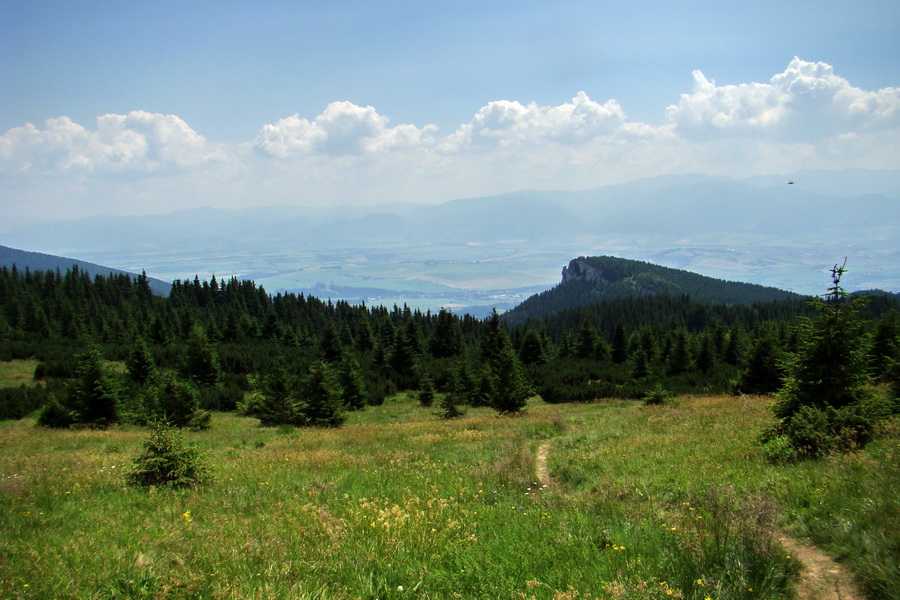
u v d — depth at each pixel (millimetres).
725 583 5234
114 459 15438
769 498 7836
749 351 34031
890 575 5141
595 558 6172
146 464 11430
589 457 14867
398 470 13758
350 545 6629
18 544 6449
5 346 62000
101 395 32688
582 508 8945
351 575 5594
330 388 35094
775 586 5293
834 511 7078
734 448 13594
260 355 66750
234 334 85438
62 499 9469
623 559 6012
